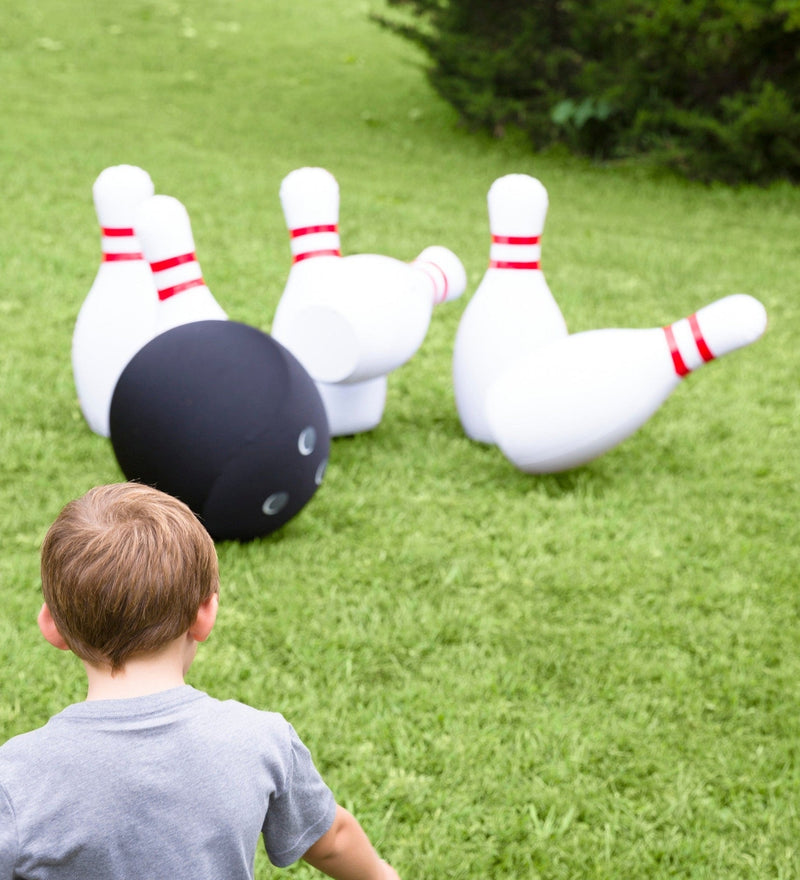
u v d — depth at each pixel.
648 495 4.18
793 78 9.86
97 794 1.25
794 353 5.86
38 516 3.73
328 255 4.28
